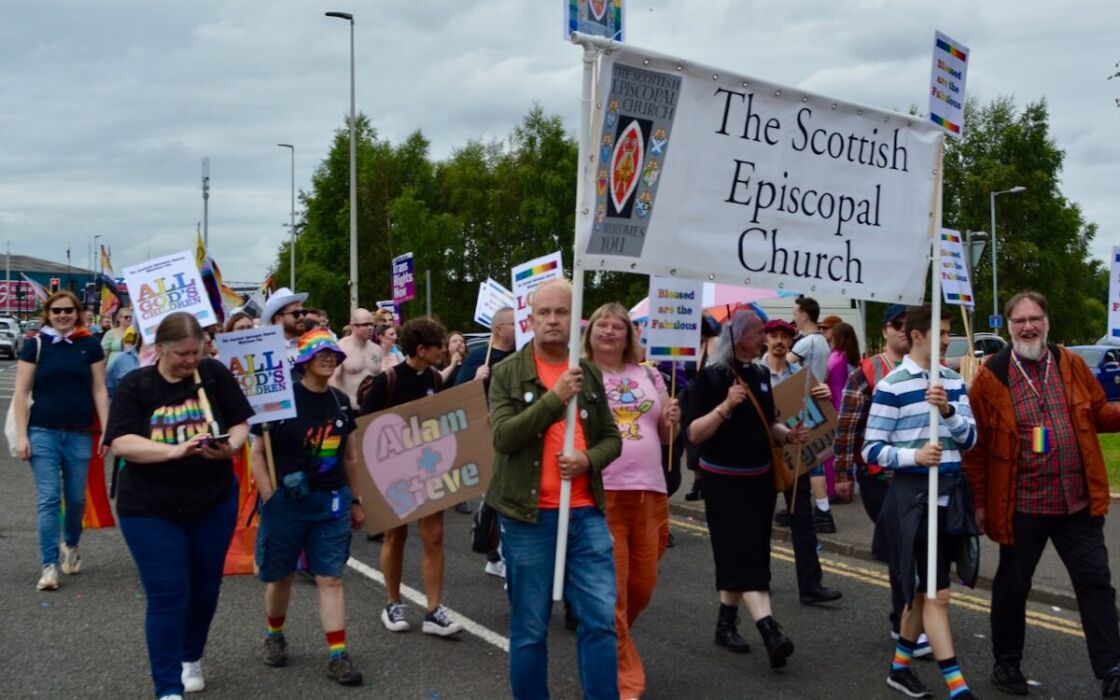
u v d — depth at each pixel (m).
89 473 7.94
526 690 4.48
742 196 4.81
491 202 60.41
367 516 6.25
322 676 5.65
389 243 58.03
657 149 4.52
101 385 7.70
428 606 6.43
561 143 58.91
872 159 5.19
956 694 5.07
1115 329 7.12
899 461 5.23
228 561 7.66
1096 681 5.72
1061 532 5.45
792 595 7.61
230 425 5.20
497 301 11.75
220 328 9.56
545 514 4.46
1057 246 57.09
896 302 5.34
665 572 8.34
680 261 4.66
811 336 10.34
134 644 6.11
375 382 6.56
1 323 55.47
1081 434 5.35
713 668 5.88
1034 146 57.19
